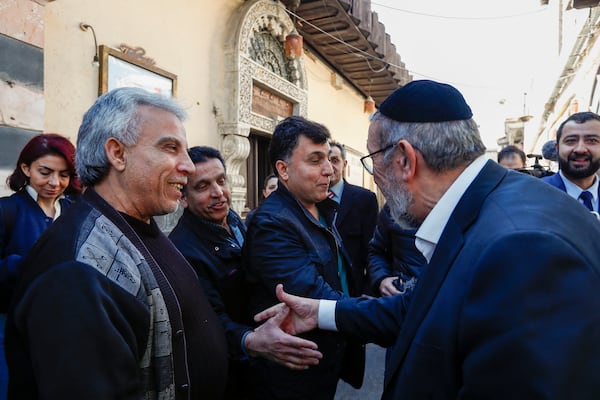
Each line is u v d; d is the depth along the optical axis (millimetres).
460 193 908
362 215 2584
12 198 1790
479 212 831
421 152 921
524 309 620
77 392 722
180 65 3613
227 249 1583
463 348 713
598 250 706
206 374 1112
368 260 2309
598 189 2344
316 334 1410
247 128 4375
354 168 8633
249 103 4406
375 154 1024
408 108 938
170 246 1151
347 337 1313
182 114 1081
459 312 742
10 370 826
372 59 6785
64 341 743
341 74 7457
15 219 1726
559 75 7184
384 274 2076
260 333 1308
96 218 926
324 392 1444
